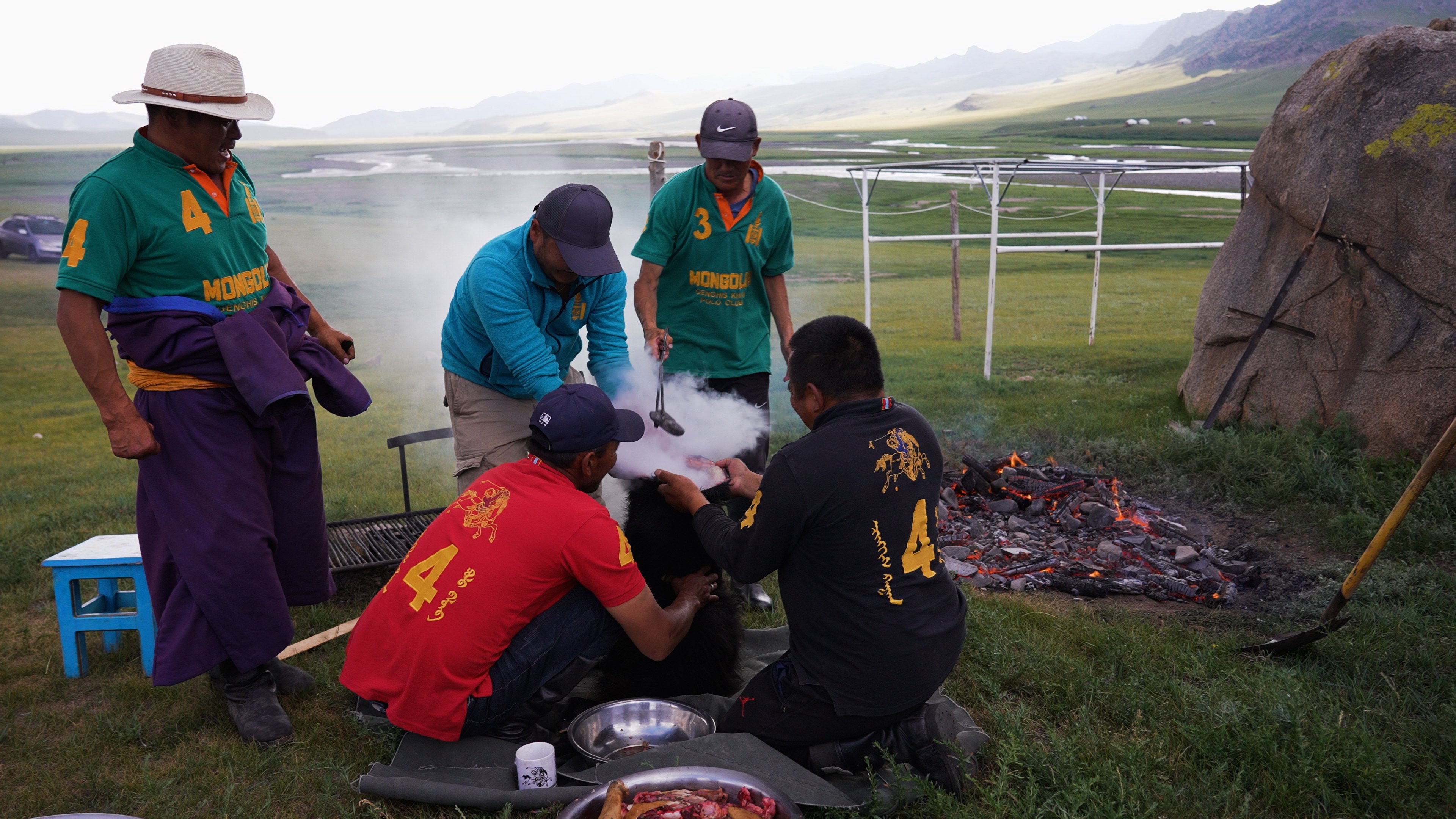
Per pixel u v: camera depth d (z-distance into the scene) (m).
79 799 2.99
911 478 2.92
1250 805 2.85
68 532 5.84
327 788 3.00
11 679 3.86
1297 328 6.91
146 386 3.18
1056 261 28.94
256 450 3.34
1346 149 6.60
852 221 43.50
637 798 2.61
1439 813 2.78
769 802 2.62
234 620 3.21
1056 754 3.00
